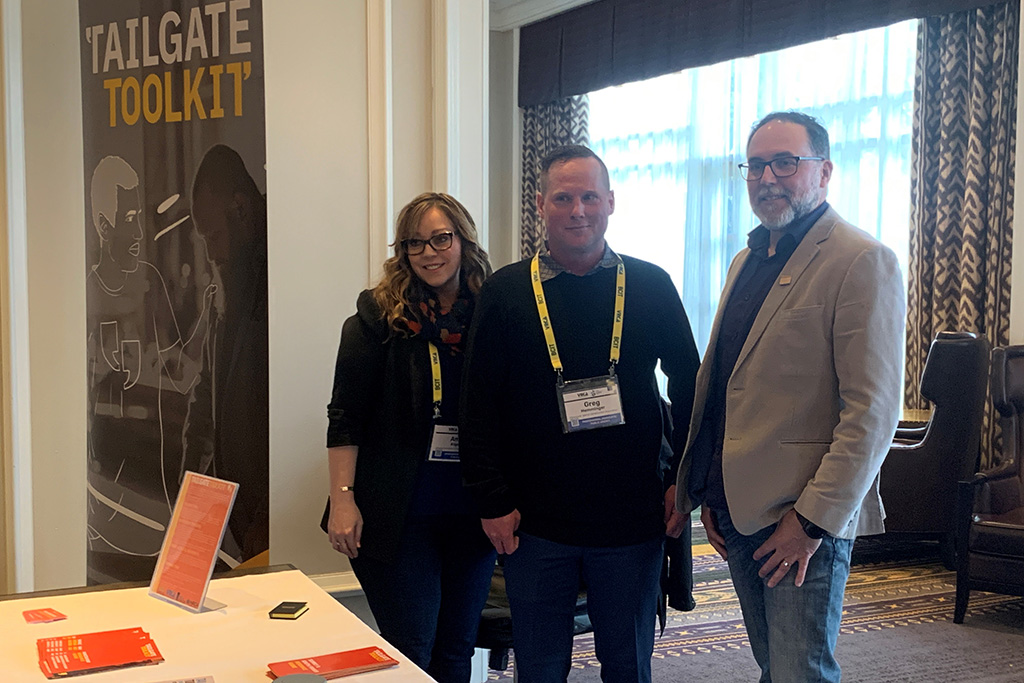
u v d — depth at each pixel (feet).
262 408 8.74
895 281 5.78
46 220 9.23
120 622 4.89
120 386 9.13
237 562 8.82
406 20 9.20
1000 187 15.08
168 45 8.77
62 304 9.34
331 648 4.48
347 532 6.83
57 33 9.16
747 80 19.90
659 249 22.53
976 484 12.24
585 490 6.34
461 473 6.68
